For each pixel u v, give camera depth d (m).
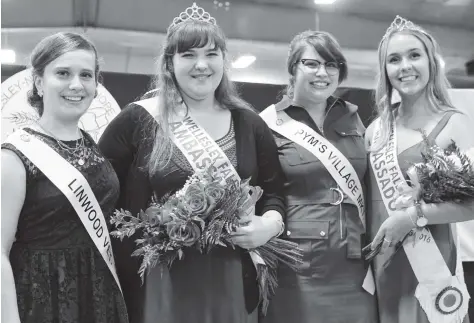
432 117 2.31
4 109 2.65
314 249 2.23
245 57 3.03
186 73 1.99
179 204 1.76
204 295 1.90
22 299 1.68
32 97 1.89
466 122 2.29
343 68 2.39
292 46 2.41
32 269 1.70
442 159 2.06
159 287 1.91
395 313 2.23
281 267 2.25
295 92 2.44
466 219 2.10
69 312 1.71
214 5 2.99
